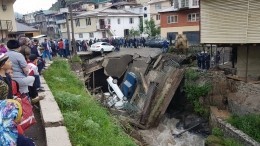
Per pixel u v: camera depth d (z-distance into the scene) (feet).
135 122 55.83
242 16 51.06
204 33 57.31
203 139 52.08
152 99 60.85
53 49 75.36
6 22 97.71
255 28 49.80
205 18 56.54
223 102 55.77
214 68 61.67
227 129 45.57
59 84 34.19
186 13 123.13
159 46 110.22
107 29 159.63
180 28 127.24
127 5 186.80
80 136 18.30
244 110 48.91
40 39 100.58
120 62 84.79
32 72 22.50
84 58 103.60
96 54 107.24
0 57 12.86
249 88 49.78
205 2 55.88
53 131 17.35
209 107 56.59
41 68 36.19
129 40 120.67
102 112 26.30
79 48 112.27
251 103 47.93
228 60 73.72
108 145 18.79
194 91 58.65
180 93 64.54
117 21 164.35
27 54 24.84
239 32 52.01
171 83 61.46
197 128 55.57
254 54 56.03
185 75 61.98
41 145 17.13
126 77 77.82
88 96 33.50
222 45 56.85
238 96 51.96
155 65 73.61
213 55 67.41
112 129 23.18
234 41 53.01
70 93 28.63
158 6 170.91
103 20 159.84
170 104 66.69
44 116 19.49
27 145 10.03
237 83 53.36
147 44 116.37
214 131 47.50
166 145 50.90
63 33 189.98
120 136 22.66
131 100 69.51
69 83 37.27
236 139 42.98
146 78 73.41
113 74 83.87
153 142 51.57
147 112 58.34
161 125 58.90
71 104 24.40
